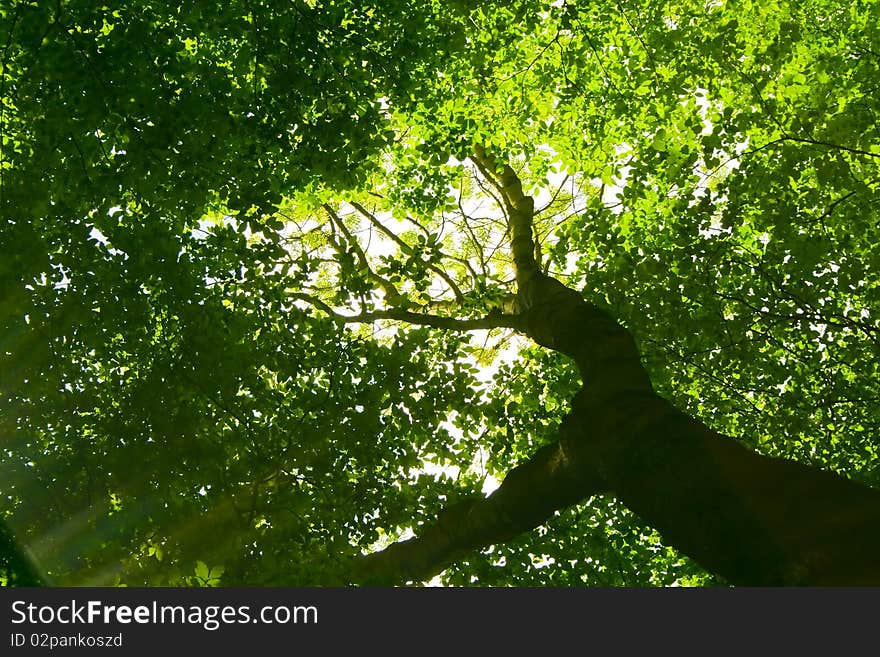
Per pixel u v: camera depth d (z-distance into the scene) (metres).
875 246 8.13
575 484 5.91
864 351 8.12
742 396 8.59
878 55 8.02
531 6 9.18
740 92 8.94
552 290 7.89
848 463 8.02
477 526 6.60
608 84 9.97
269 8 7.69
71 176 7.20
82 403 6.40
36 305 6.50
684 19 9.68
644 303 8.62
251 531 5.90
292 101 7.93
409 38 8.20
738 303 8.54
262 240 7.22
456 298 9.87
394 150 10.32
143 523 5.84
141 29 7.02
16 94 7.14
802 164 8.30
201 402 6.51
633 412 5.36
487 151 10.29
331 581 5.55
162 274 6.71
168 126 7.22
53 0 6.71
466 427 8.30
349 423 6.62
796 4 9.13
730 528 4.23
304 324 7.05
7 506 6.03
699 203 8.27
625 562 8.45
